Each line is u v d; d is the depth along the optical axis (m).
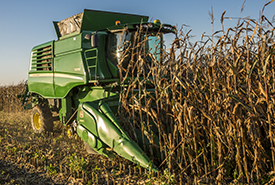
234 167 4.21
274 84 3.81
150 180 4.07
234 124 4.02
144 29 6.29
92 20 7.15
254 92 3.90
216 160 4.25
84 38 6.48
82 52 6.44
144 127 4.56
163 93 4.31
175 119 4.18
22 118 11.38
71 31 7.56
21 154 5.57
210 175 4.03
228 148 3.96
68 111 7.11
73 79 6.65
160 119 4.65
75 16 7.27
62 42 7.14
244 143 3.90
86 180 4.16
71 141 6.92
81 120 5.25
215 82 3.86
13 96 15.27
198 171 4.10
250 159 4.12
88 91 6.64
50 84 7.61
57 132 8.32
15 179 4.39
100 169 4.61
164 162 4.50
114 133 4.62
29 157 5.34
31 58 8.83
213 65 3.83
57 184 4.13
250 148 4.27
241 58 4.06
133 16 8.00
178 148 4.20
